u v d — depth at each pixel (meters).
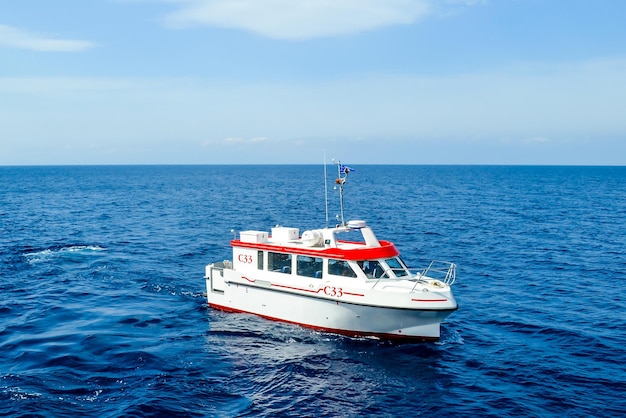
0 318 22.47
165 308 24.44
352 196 97.00
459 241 44.00
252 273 22.98
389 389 16.14
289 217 61.41
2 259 35.16
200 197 96.75
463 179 185.25
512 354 18.94
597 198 95.56
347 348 19.45
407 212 67.00
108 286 28.42
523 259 36.66
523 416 14.49
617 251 40.00
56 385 15.68
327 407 14.94
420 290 19.53
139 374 16.75
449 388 16.23
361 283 20.16
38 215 63.25
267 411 14.59
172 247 41.12
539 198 94.69
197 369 17.34
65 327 21.31
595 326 22.08
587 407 14.95
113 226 53.88
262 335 20.73
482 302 25.78
